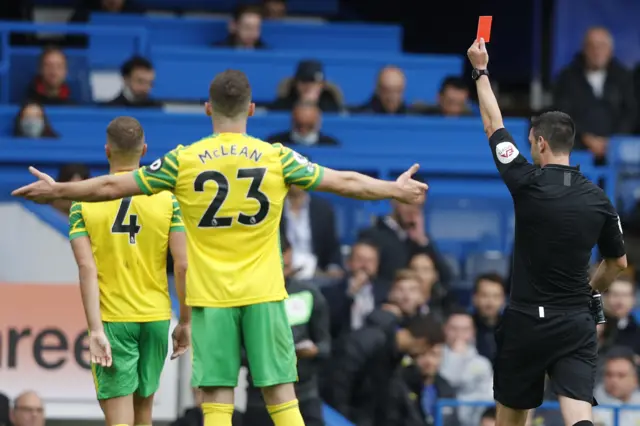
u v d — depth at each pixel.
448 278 46.16
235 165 24.52
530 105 69.69
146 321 27.20
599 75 58.31
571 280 26.81
